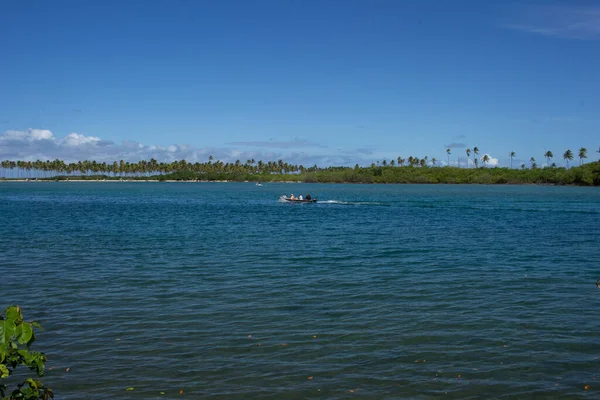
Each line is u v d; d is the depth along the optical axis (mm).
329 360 12875
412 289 20078
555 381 11828
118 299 18391
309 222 50500
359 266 25000
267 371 12227
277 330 15031
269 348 13633
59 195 119812
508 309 17328
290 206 79625
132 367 12430
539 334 14828
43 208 70688
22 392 7238
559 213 64688
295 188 193500
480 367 12539
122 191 153250
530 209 72562
